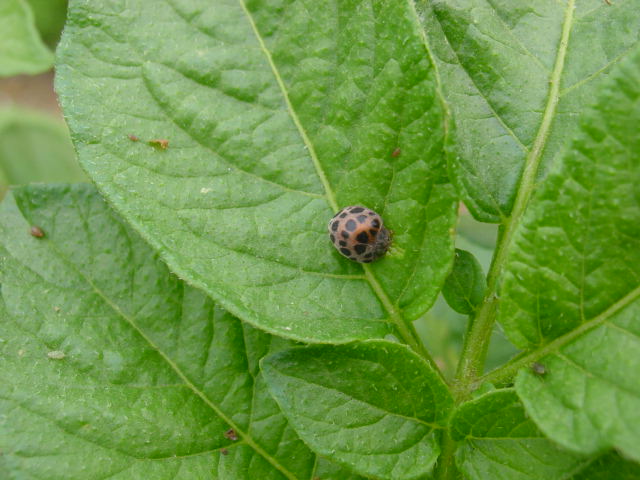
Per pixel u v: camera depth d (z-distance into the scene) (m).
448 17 0.10
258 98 0.10
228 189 0.10
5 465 0.09
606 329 0.08
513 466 0.09
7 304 0.10
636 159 0.08
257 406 0.10
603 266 0.08
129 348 0.10
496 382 0.09
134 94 0.10
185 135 0.10
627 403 0.08
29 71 0.16
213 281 0.09
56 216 0.11
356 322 0.10
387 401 0.09
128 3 0.10
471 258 0.10
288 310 0.09
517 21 0.10
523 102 0.10
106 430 0.10
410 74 0.09
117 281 0.11
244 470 0.10
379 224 0.09
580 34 0.10
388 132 0.09
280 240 0.10
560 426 0.08
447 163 0.09
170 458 0.10
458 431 0.09
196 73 0.10
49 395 0.10
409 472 0.09
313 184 0.10
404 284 0.10
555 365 0.08
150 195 0.10
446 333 0.15
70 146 0.21
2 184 0.21
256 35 0.10
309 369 0.09
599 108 0.08
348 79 0.10
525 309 0.09
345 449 0.09
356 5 0.10
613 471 0.09
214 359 0.10
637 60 0.08
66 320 0.10
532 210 0.08
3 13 0.16
